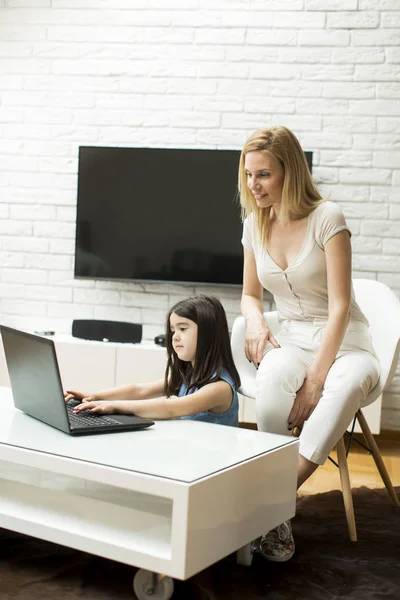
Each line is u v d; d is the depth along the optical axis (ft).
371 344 7.65
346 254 7.20
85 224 13.08
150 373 12.06
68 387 12.28
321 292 7.51
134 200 12.92
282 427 7.13
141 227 12.92
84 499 5.97
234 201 12.62
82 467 5.12
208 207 12.71
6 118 13.46
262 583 5.91
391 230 12.37
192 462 5.24
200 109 12.87
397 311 8.04
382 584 6.01
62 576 5.83
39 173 13.41
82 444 5.56
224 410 7.03
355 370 6.99
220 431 6.31
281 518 6.10
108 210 13.01
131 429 6.13
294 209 7.32
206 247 12.73
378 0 12.31
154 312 13.15
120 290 13.24
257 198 7.36
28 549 6.37
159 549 4.95
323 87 12.50
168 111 12.98
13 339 6.39
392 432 12.37
